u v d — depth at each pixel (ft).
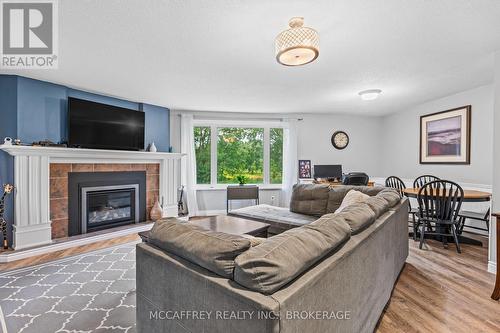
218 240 3.40
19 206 9.70
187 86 11.60
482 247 10.49
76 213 11.52
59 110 11.32
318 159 18.26
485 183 11.91
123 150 13.14
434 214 10.51
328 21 6.33
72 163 11.39
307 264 3.12
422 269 8.35
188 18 6.18
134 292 6.83
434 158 14.51
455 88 12.22
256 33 6.91
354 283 4.10
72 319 5.63
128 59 8.61
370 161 18.75
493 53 8.30
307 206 11.16
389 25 6.55
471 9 5.90
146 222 13.92
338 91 12.49
